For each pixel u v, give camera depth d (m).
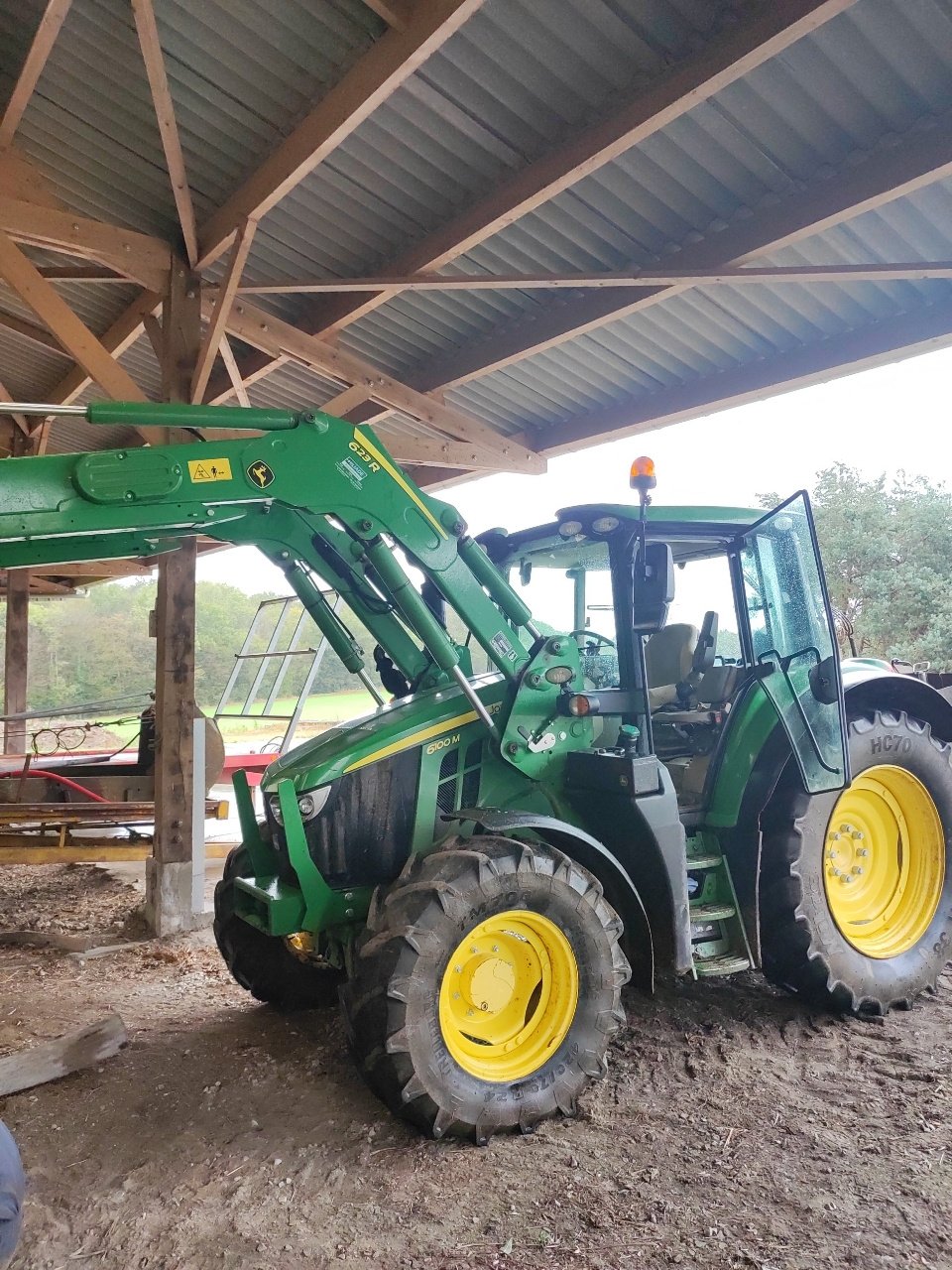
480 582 3.22
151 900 5.04
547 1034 2.78
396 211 4.99
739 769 3.36
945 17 3.32
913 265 4.25
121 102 4.54
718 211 4.51
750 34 3.30
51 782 6.20
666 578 2.92
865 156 3.97
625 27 3.53
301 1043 3.39
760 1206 2.25
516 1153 2.55
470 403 7.01
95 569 11.93
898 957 3.55
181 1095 2.96
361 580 3.55
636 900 2.96
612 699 3.14
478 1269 2.03
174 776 4.98
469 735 3.22
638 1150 2.54
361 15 3.76
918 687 3.88
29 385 9.07
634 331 5.66
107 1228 2.23
